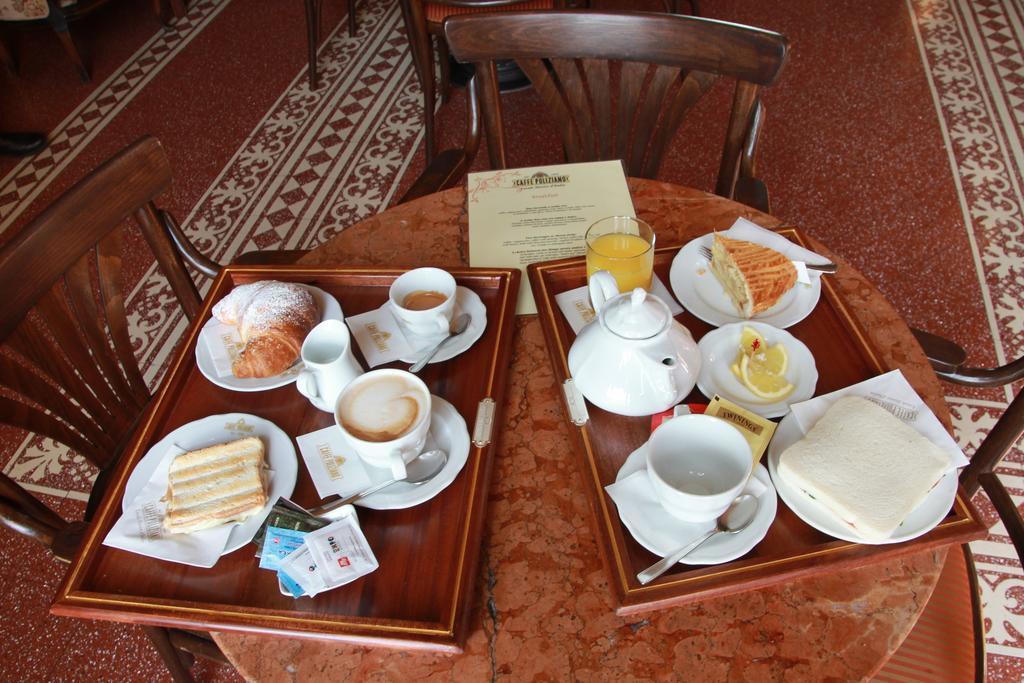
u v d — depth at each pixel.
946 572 0.93
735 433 0.65
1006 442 0.89
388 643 0.63
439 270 0.87
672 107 1.21
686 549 0.65
